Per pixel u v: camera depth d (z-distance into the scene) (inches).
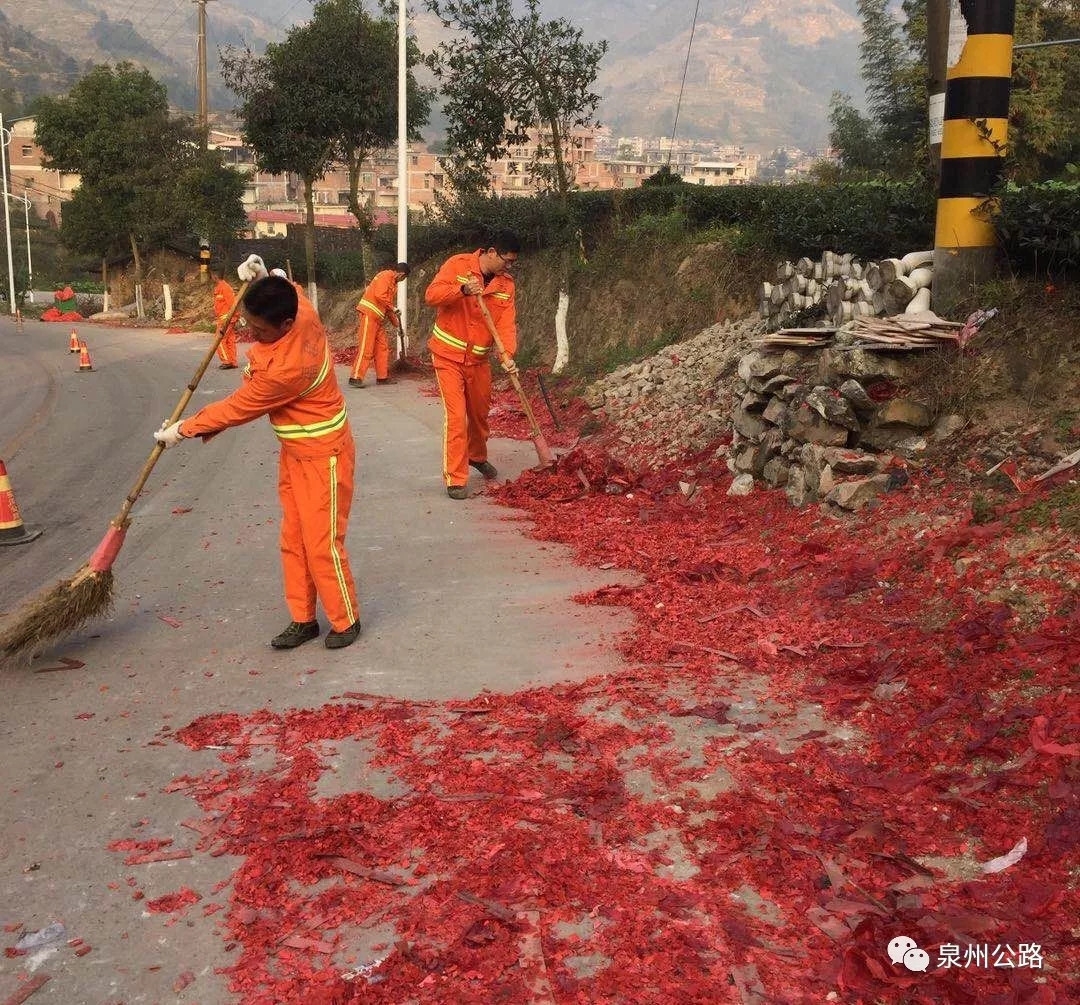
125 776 145.1
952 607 176.4
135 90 1545.3
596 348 573.6
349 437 191.5
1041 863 113.5
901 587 191.8
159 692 176.2
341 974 101.3
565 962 102.0
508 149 650.2
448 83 574.9
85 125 1534.2
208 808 135.4
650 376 448.8
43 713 168.2
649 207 623.5
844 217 394.9
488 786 137.7
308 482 186.5
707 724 154.6
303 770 144.1
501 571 244.7
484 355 323.6
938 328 260.5
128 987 100.7
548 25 553.6
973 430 234.4
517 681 176.6
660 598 216.4
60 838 128.5
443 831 126.6
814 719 155.2
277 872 119.0
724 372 382.6
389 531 286.5
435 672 181.9
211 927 110.1
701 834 124.2
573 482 323.3
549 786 136.9
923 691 155.2
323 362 183.0
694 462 329.7
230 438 468.1
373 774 143.2
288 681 180.1
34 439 483.8
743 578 223.8
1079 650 148.9
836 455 248.4
